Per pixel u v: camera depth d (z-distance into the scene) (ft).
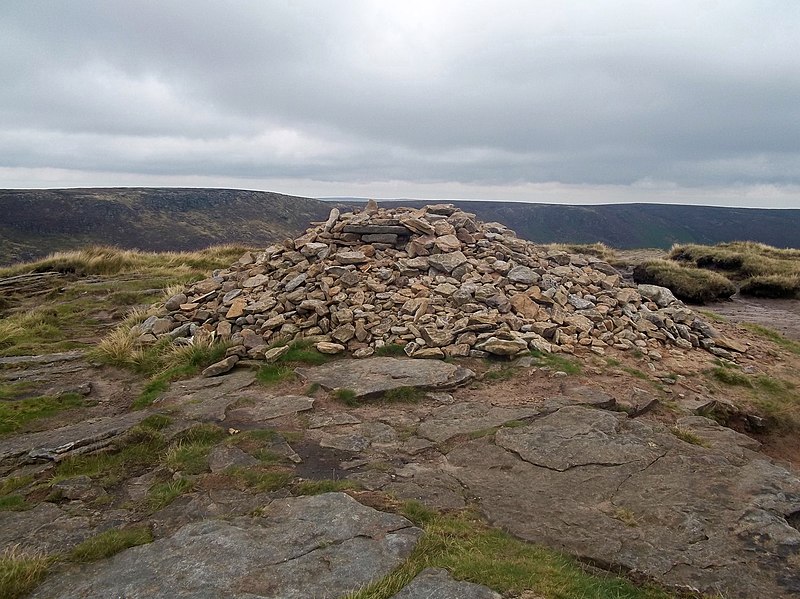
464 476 15.26
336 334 26.58
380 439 17.76
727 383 24.76
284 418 19.48
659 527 12.73
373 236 35.17
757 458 16.49
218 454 16.53
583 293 32.71
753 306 48.65
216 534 12.00
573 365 23.93
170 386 23.03
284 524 12.40
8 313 38.68
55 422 19.97
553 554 11.57
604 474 15.24
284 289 30.99
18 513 13.73
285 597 9.86
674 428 18.51
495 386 22.21
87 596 10.17
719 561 11.50
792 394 24.29
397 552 11.26
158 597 10.00
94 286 45.27
